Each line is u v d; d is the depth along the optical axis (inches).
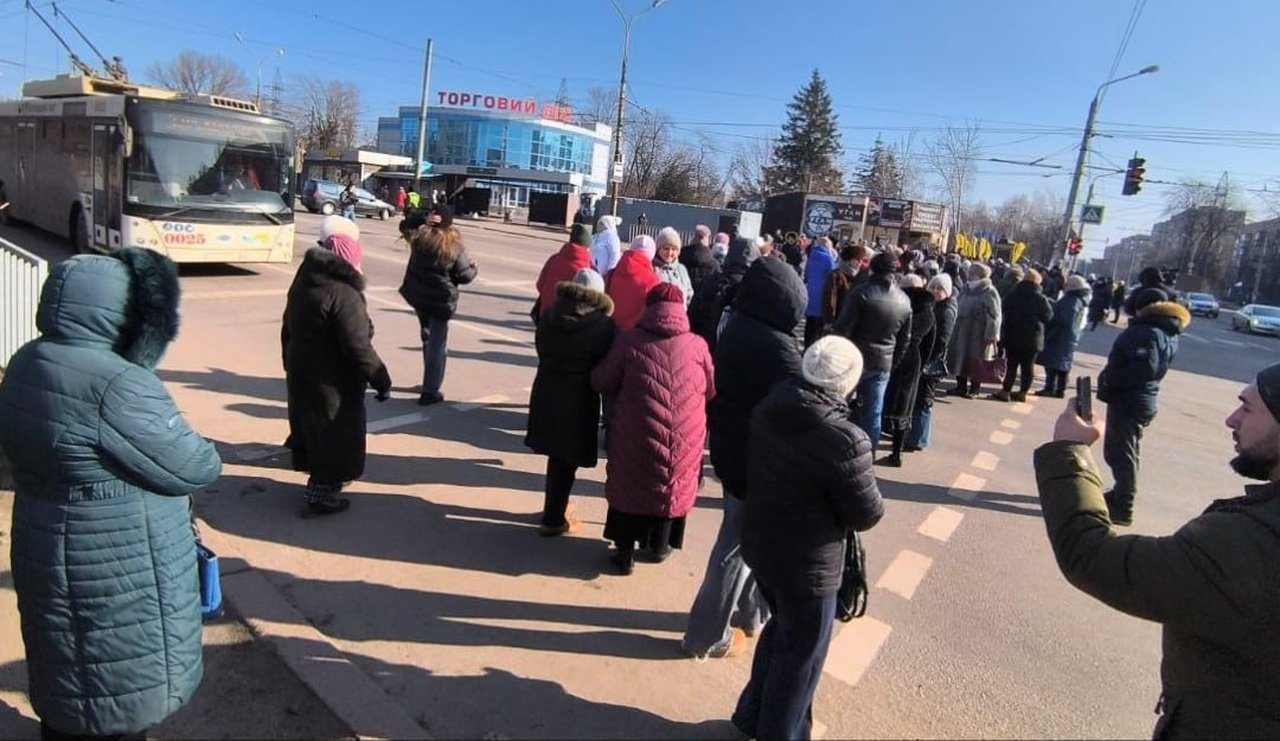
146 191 479.5
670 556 182.4
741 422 138.8
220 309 431.5
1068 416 81.7
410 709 121.8
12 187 694.5
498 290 620.1
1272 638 65.0
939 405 394.3
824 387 105.5
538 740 117.1
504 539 183.0
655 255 291.3
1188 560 65.8
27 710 112.1
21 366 84.3
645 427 159.8
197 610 95.7
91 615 86.4
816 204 1592.0
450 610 150.9
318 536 175.2
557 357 174.6
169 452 86.0
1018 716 135.9
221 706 117.0
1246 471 72.4
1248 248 3683.6
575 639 144.9
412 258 277.4
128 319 86.1
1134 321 239.0
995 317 404.2
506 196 2615.7
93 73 738.8
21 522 86.6
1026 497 257.1
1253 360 896.9
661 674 136.3
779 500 105.8
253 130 518.0
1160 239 4249.5
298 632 136.9
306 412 179.2
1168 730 72.7
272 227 527.8
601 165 3582.7
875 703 135.6
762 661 116.0
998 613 174.2
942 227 1563.7
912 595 179.6
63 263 86.0
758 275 143.1
